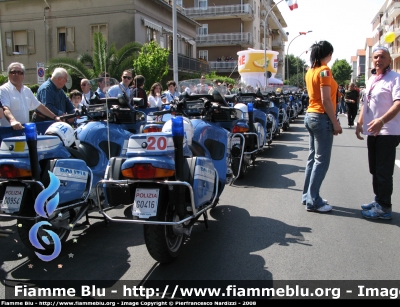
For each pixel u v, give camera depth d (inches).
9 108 209.2
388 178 198.8
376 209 202.7
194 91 242.2
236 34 1808.6
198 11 1806.1
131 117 221.8
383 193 200.5
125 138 213.2
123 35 884.0
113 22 887.1
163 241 140.3
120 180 140.5
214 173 163.3
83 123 210.5
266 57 992.9
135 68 669.3
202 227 193.3
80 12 903.7
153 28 949.8
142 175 135.1
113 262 156.2
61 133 171.5
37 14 935.7
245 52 1055.6
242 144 250.1
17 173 141.8
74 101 296.7
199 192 147.4
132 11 875.4
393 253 161.5
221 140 207.9
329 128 208.1
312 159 224.5
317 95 208.2
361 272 145.0
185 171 147.3
